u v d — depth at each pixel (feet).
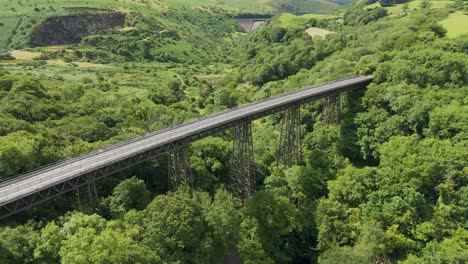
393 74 307.17
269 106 236.43
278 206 206.80
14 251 125.49
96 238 129.08
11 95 267.59
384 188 214.48
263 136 324.80
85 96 342.64
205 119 222.89
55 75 460.55
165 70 626.23
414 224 194.90
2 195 140.26
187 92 503.20
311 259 207.92
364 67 347.15
